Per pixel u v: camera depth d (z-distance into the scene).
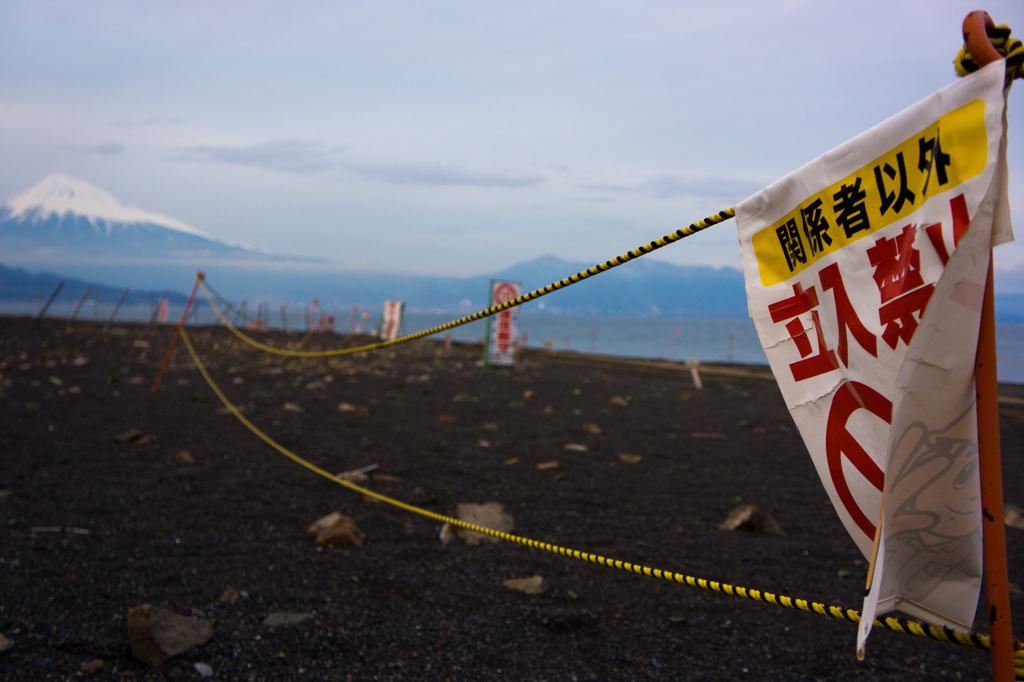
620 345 66.12
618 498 6.46
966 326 1.13
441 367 21.77
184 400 11.93
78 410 10.21
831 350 1.40
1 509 5.14
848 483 1.41
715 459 8.65
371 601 3.76
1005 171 1.06
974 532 1.23
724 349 60.62
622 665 3.12
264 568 4.19
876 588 1.19
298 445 8.43
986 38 1.10
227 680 2.83
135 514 5.20
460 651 3.20
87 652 2.99
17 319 37.12
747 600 3.96
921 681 3.01
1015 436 11.32
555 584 4.15
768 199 1.50
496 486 6.75
